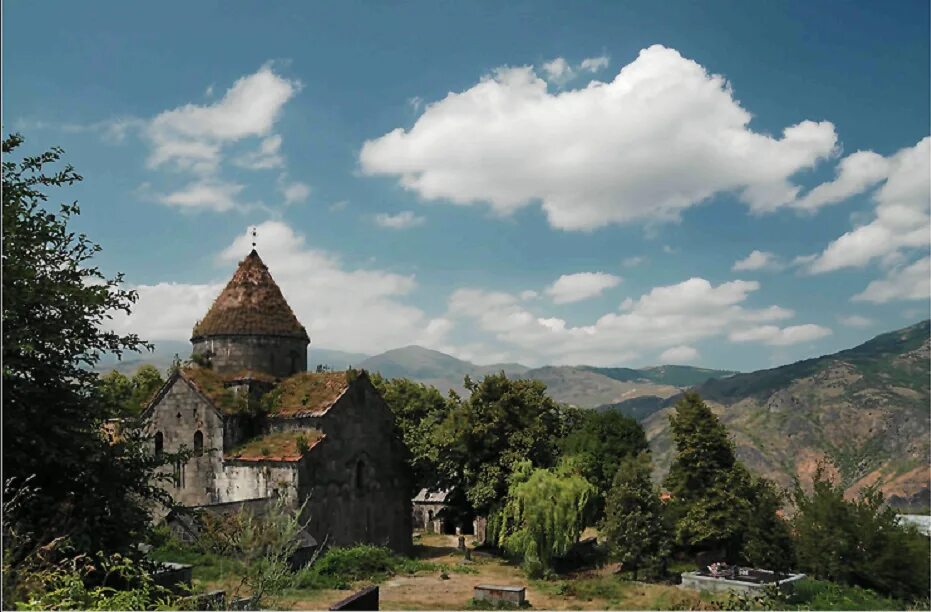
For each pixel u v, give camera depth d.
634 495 44.31
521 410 52.06
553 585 40.16
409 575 40.56
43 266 15.12
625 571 44.31
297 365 50.69
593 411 78.56
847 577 37.91
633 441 72.44
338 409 45.59
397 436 51.03
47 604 11.11
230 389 46.97
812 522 39.50
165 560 30.73
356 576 38.22
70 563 13.58
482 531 61.03
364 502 46.78
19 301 13.98
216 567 30.09
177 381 46.34
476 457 50.38
